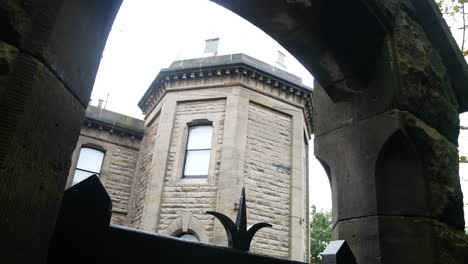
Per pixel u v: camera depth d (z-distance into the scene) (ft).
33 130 3.53
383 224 6.99
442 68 9.10
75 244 3.83
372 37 7.98
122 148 44.50
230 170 32.91
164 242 4.51
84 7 4.37
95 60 4.62
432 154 7.63
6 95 3.39
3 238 3.10
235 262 5.14
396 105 7.54
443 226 7.23
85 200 4.02
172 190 34.53
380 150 7.42
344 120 8.46
